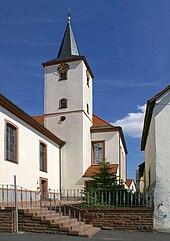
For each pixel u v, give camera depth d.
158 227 15.70
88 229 14.64
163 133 16.86
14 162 19.59
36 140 23.70
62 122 30.86
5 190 18.05
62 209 17.39
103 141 32.38
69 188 29.33
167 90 17.19
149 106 17.55
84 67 31.98
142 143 28.45
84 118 30.86
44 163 25.70
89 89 33.72
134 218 16.00
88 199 17.28
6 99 18.28
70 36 34.38
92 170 30.19
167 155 16.61
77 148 29.94
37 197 22.73
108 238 13.32
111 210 16.31
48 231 13.39
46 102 31.77
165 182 16.30
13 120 19.95
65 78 31.62
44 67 32.53
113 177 23.50
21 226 13.61
